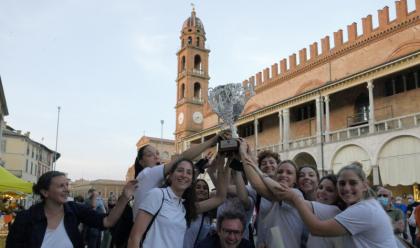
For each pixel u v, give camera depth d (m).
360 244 3.55
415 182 22.48
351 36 35.06
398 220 7.38
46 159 80.00
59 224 4.49
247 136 45.81
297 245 4.32
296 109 38.97
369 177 25.83
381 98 29.67
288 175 4.82
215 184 5.33
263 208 4.87
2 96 44.84
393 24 31.09
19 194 24.48
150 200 4.18
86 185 101.56
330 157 28.67
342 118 32.94
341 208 4.30
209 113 55.97
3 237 12.80
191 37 60.81
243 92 5.23
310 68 39.22
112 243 5.19
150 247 4.04
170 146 85.25
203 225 5.29
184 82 58.97
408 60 24.30
